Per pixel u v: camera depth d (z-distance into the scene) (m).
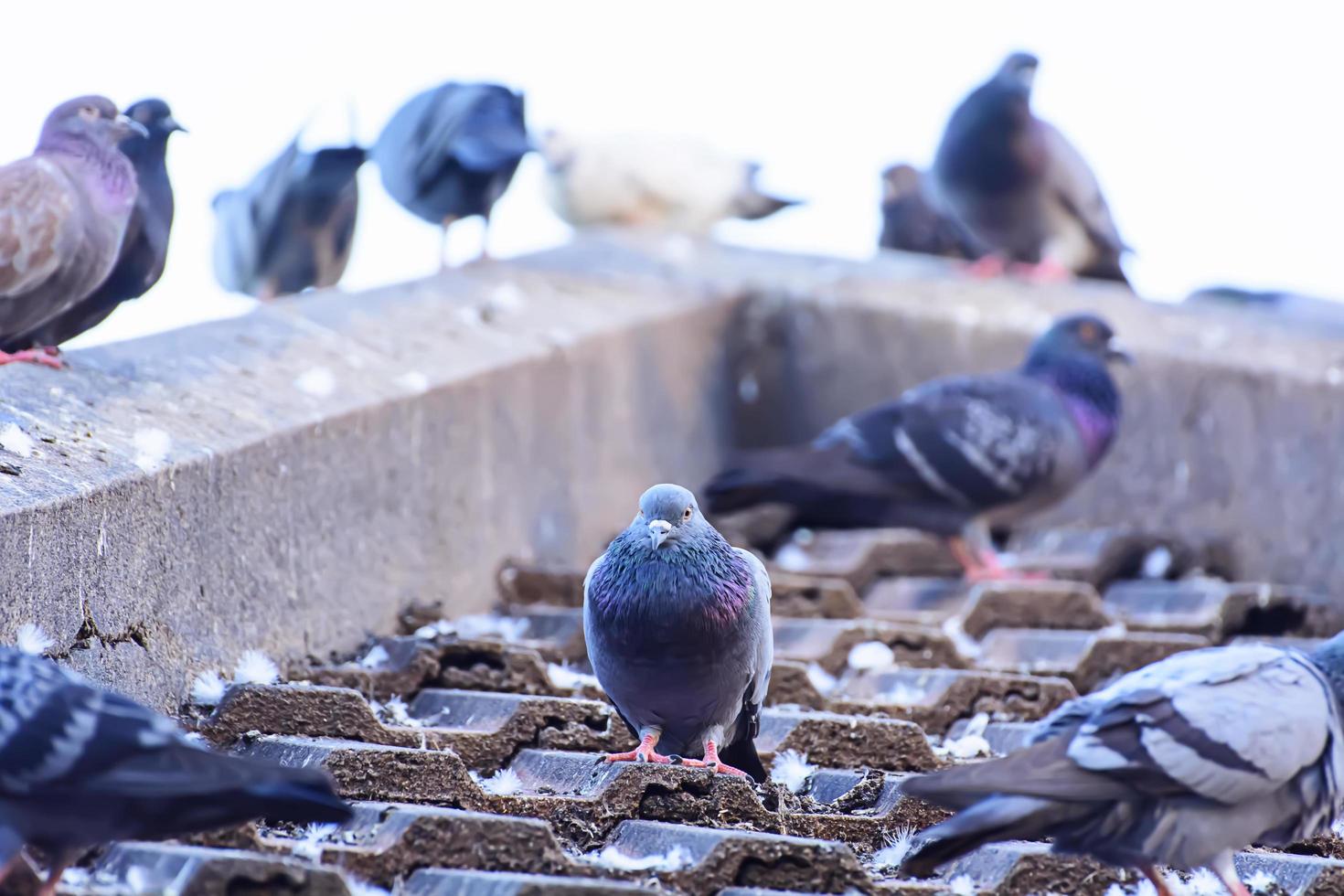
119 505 6.71
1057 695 8.64
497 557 10.47
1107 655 9.55
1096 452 12.37
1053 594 10.69
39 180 7.99
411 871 5.54
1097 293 15.51
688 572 6.84
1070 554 12.62
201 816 4.84
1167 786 5.69
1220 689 5.86
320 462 8.41
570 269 14.41
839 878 5.70
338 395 8.93
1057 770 5.64
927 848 5.60
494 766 7.23
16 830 4.73
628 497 12.69
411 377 9.66
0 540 5.88
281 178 12.13
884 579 12.69
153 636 6.93
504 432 10.63
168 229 9.03
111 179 8.31
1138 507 13.43
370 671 8.00
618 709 7.27
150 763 4.72
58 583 6.26
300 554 8.18
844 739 7.60
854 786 6.98
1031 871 6.07
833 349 14.77
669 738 7.30
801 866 5.70
